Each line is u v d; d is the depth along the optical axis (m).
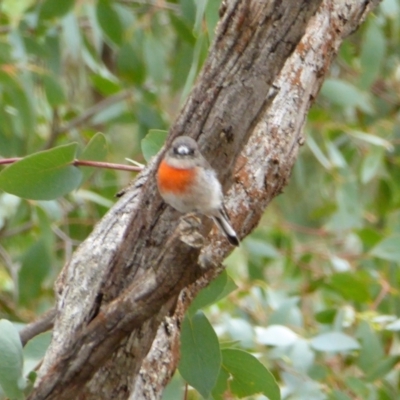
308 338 9.56
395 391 10.00
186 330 6.68
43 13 10.93
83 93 13.77
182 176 5.53
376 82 13.47
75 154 6.82
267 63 5.28
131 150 13.64
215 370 6.66
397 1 11.57
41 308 11.51
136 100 11.77
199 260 5.20
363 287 10.30
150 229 5.64
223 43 5.30
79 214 12.31
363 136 11.68
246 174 6.66
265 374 7.42
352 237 12.84
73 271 6.63
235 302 11.34
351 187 11.91
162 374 6.62
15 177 6.73
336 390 9.19
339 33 7.14
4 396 6.15
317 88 7.05
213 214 5.96
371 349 9.20
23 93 11.05
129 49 11.26
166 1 12.23
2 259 13.00
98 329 5.38
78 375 5.51
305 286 11.69
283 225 12.72
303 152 13.62
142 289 5.23
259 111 5.43
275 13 5.18
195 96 5.45
